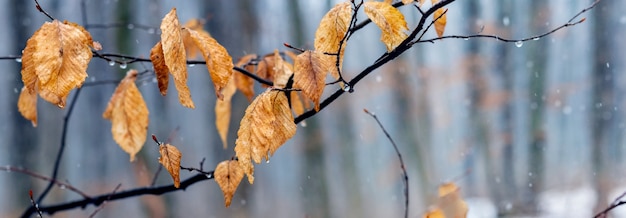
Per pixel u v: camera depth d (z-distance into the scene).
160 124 7.55
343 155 11.45
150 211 7.57
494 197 10.39
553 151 15.12
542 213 9.61
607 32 9.59
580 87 10.40
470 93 11.27
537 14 10.23
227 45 7.46
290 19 8.21
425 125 12.18
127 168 8.59
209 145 8.23
